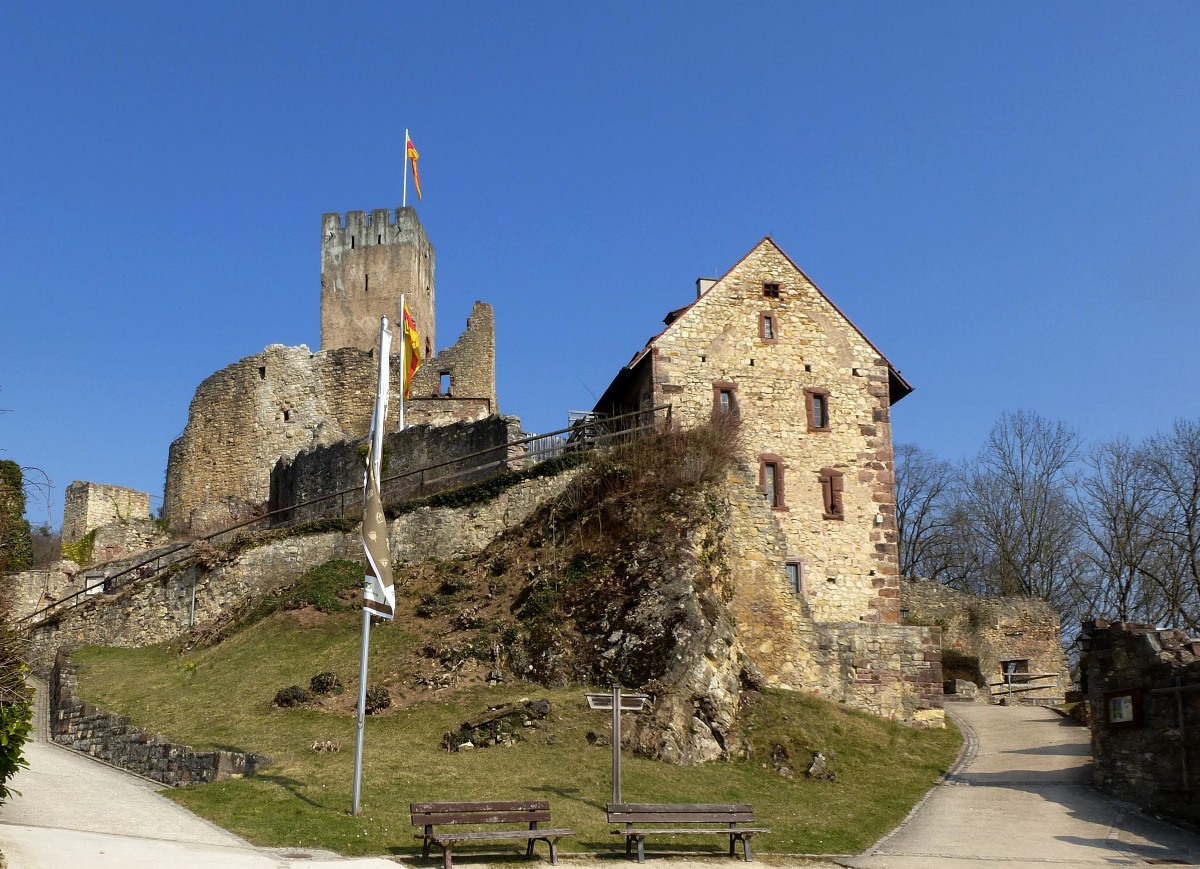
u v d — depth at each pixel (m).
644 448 32.56
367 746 24.17
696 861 18.75
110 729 26.66
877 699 31.08
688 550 29.34
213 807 20.00
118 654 36.78
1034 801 24.45
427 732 25.36
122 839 17.44
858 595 34.66
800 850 20.09
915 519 60.31
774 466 35.06
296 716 26.88
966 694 41.69
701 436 32.50
